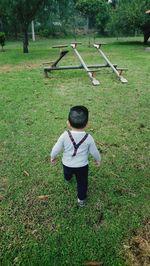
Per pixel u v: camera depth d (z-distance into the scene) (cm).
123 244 280
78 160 305
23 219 312
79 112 295
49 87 832
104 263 261
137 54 1617
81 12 3319
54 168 408
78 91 785
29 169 405
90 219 312
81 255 269
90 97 729
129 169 405
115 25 2459
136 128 538
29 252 273
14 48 2223
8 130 527
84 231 296
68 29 4550
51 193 355
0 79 958
